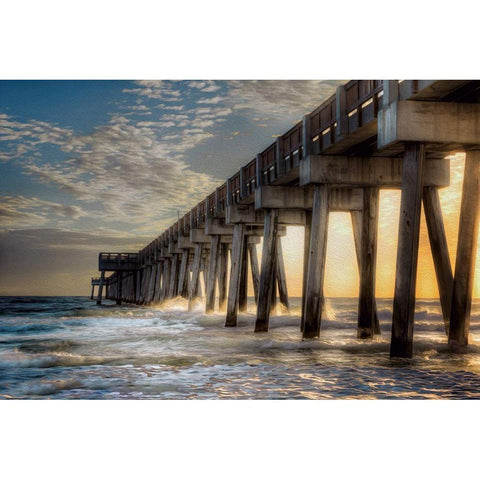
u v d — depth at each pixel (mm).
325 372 10750
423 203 15133
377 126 12156
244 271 34000
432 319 32188
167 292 52875
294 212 22359
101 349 16453
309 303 15453
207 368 11703
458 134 10961
